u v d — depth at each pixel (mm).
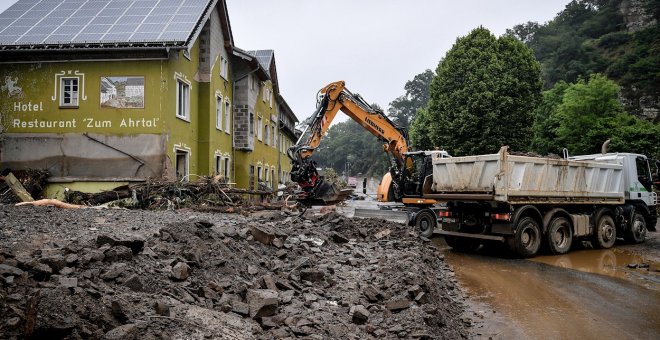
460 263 11227
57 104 16219
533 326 6066
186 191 15164
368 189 81750
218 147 20938
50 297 3531
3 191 15062
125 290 4262
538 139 42938
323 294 5836
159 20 17109
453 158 12984
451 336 5340
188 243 6008
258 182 25391
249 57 23125
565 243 12930
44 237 6258
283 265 6699
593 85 39062
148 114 16078
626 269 10430
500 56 32562
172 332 3697
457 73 32906
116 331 3365
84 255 4664
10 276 3727
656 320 6371
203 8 17891
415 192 16344
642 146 34750
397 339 4805
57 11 18031
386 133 17109
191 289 4770
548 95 47656
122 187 15227
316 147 15523
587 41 83875
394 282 6570
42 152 16188
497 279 9203
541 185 12484
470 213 13000
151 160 16000
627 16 85938
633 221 15227
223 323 4129
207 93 19531
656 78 64375
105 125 16125
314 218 12094
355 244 10039
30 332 3148
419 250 10508
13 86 16312
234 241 6797
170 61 16375
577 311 6805
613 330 5930
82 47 15711
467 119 31531
